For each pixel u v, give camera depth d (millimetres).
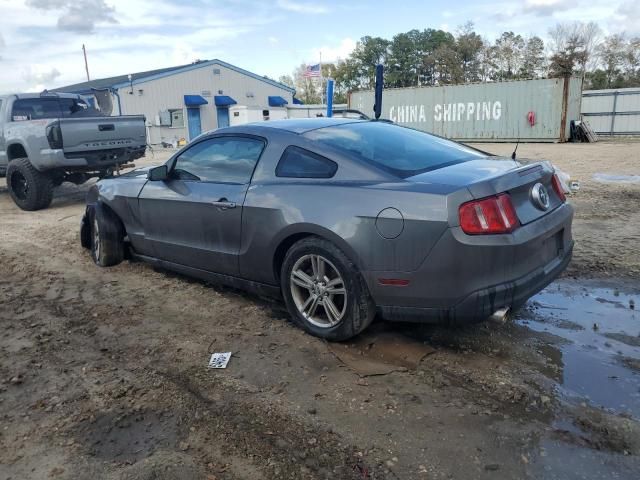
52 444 2680
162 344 3793
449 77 75000
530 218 3363
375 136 4125
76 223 8109
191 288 4941
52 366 3506
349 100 31719
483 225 3068
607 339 3711
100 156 9227
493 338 3746
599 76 66125
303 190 3668
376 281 3350
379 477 2391
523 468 2422
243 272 4180
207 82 37469
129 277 5316
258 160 4082
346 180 3566
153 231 4926
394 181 3395
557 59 66125
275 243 3820
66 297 4809
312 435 2701
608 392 3035
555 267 3574
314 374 3312
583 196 9070
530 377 3213
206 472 2441
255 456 2549
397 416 2844
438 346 3641
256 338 3840
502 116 26172
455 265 3094
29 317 4367
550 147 22266
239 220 4035
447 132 28172
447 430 2715
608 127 30047
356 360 3477
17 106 9883
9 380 3324
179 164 4719
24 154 9859
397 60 77750
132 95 33594
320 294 3684
